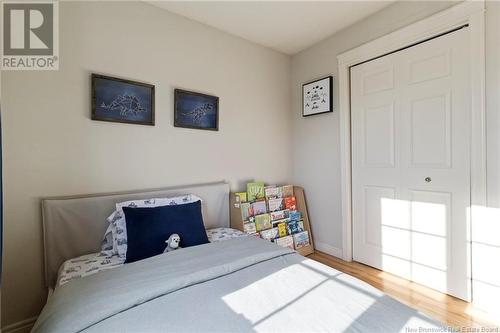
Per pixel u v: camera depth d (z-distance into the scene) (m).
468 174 1.70
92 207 1.69
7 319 1.48
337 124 2.53
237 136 2.54
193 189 2.16
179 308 0.95
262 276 1.19
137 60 1.92
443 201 1.83
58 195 1.62
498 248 1.58
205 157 2.31
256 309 0.94
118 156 1.85
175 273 1.19
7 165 1.47
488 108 1.60
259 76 2.71
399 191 2.09
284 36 2.55
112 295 1.00
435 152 1.87
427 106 1.90
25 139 1.52
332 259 2.54
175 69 2.12
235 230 2.18
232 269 1.25
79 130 1.69
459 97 1.73
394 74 2.10
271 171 2.83
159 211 1.64
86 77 1.71
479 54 1.62
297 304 0.96
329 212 2.64
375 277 2.12
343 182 2.47
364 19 2.26
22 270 1.52
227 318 0.89
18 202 1.50
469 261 1.71
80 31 1.69
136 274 1.18
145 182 1.97
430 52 1.87
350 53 2.36
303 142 2.89
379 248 2.26
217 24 2.31
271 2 2.00
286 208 2.72
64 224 1.59
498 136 1.57
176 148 2.13
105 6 1.79
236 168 2.53
